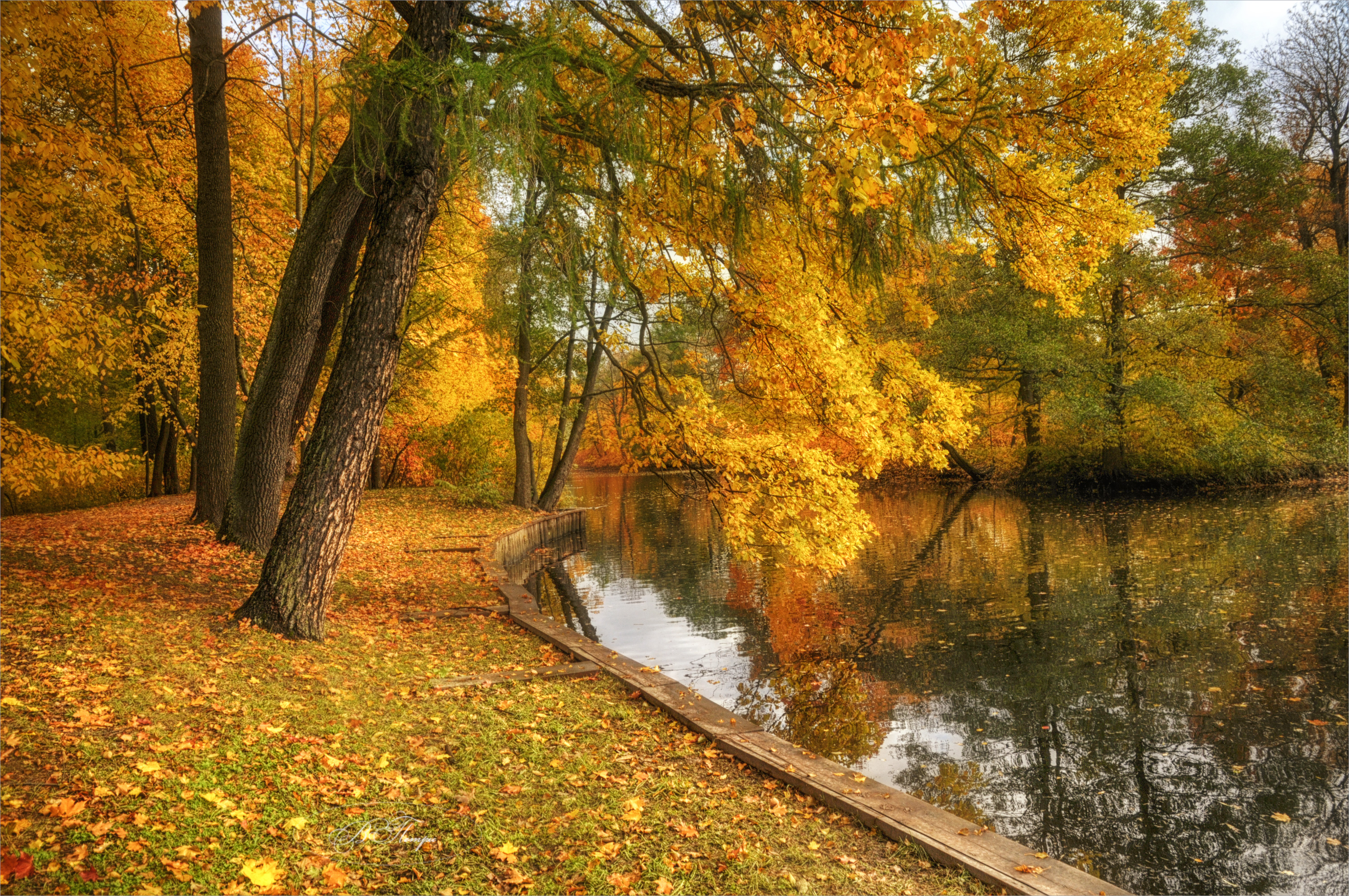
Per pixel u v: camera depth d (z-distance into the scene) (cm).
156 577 742
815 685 763
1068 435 2670
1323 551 1381
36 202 554
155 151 936
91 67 782
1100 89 569
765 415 784
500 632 766
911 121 449
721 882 316
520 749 446
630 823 364
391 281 609
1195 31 575
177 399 1655
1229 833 474
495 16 605
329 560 625
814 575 1368
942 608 1088
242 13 907
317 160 1198
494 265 1397
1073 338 2472
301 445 1953
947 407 731
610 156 614
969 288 2466
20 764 329
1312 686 726
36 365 644
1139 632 929
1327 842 461
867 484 3397
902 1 437
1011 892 315
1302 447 2462
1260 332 2392
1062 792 528
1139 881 423
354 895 283
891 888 320
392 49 611
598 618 1094
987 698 721
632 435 834
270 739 405
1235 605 1034
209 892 266
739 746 471
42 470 643
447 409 2092
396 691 531
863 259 612
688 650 902
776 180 594
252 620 606
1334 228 2580
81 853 271
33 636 514
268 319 1517
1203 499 2348
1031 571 1338
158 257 1422
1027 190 603
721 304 753
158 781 335
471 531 1552
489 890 298
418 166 595
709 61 573
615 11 578
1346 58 2412
